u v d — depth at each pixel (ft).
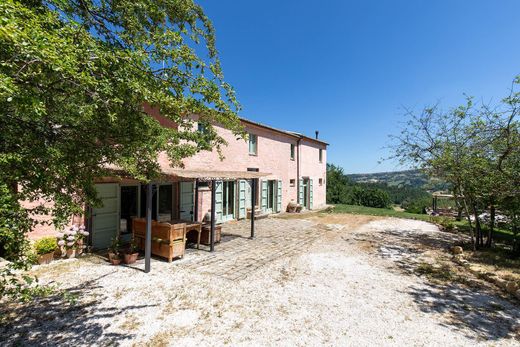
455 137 26.45
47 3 8.28
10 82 5.49
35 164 7.56
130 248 22.77
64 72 6.68
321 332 12.69
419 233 38.14
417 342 12.05
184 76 11.15
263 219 47.83
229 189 44.52
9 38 5.23
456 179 27.25
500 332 12.94
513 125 18.89
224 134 41.91
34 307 14.42
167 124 28.63
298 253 26.23
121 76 8.22
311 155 68.90
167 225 22.76
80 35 7.62
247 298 16.08
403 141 30.89
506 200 25.17
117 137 9.82
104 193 25.86
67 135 9.04
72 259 22.31
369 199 88.02
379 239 33.58
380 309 15.08
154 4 12.07
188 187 35.99
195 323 13.26
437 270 21.93
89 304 14.96
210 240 27.50
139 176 11.62
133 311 14.32
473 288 18.24
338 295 16.81
